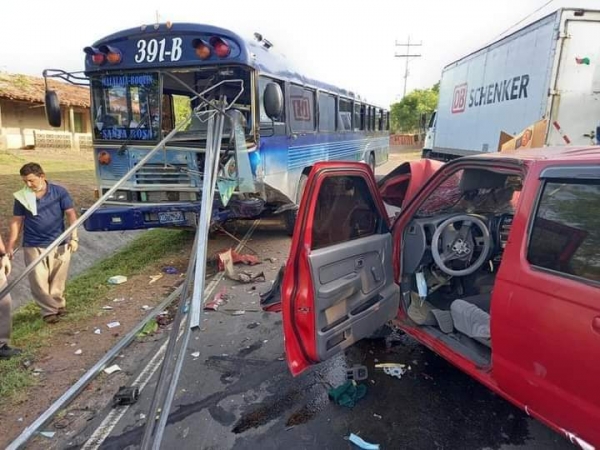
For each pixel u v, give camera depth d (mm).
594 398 1897
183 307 2754
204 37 5426
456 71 12828
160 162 5602
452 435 2734
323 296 2605
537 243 2236
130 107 5711
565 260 2086
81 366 3666
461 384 3250
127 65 5609
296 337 2578
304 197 2584
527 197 2357
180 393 3242
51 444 2770
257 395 3199
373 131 15516
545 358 2111
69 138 21438
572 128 7676
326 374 3422
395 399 3094
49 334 4273
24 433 2809
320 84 8805
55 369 3627
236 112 5121
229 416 2977
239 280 5531
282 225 8359
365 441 2689
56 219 4430
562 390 2049
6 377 3496
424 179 3721
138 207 5590
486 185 3631
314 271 2564
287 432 2805
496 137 9859
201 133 5645
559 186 2215
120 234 8555
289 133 6953
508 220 3367
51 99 5695
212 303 4844
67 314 4723
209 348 3904
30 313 4934
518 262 2291
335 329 2719
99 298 5195
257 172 5699
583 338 1922
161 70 5535
